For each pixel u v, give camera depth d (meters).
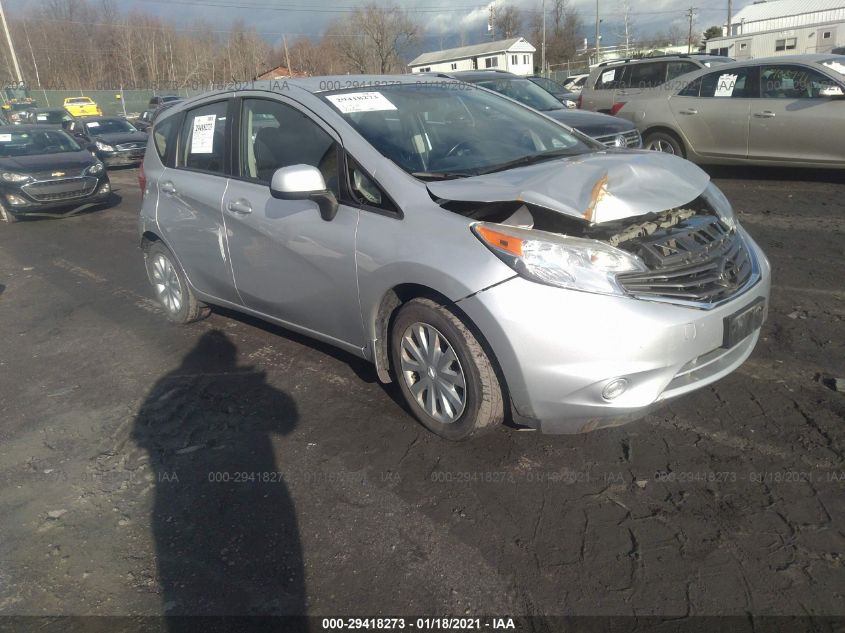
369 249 3.29
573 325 2.73
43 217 11.41
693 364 2.95
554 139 4.17
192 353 4.81
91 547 2.85
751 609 2.26
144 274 7.11
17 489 3.32
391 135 3.63
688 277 2.90
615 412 2.81
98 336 5.35
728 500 2.79
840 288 5.00
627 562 2.51
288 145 3.90
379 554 2.66
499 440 3.33
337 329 3.72
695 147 9.52
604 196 2.91
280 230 3.80
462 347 3.03
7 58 54.41
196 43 61.81
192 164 4.70
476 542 2.68
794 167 8.77
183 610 2.47
